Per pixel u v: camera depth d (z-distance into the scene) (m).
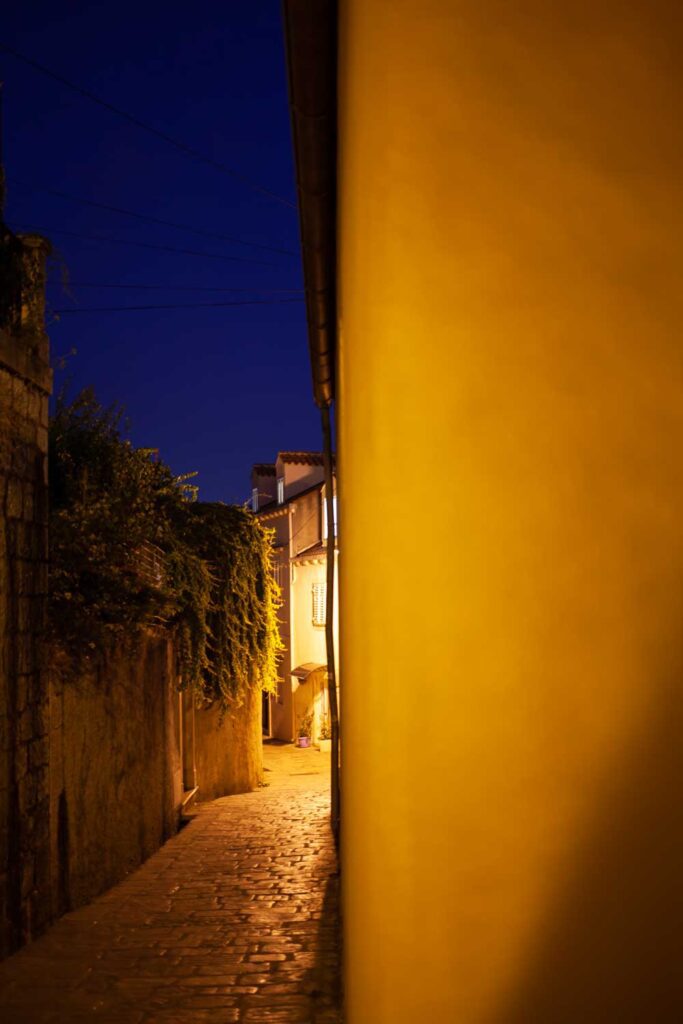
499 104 1.36
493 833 1.27
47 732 6.20
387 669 1.38
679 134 1.30
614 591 1.26
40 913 5.86
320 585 25.36
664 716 1.24
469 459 1.32
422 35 1.40
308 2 2.81
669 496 1.26
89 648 6.90
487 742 1.29
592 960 1.23
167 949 5.38
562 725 1.26
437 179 1.37
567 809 1.25
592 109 1.32
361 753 1.71
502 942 1.26
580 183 1.32
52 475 8.06
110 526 7.67
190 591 11.56
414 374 1.36
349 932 2.29
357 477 1.76
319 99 3.45
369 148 1.50
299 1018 4.14
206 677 13.47
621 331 1.29
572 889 1.24
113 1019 4.20
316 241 4.81
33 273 6.23
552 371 1.30
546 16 1.35
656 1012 1.20
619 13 1.32
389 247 1.40
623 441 1.28
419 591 1.34
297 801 13.06
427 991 1.29
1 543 5.55
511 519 1.30
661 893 1.22
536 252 1.33
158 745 9.76
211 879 7.60
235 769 14.78
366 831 1.62
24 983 4.78
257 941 5.50
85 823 6.97
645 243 1.29
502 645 1.29
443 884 1.29
